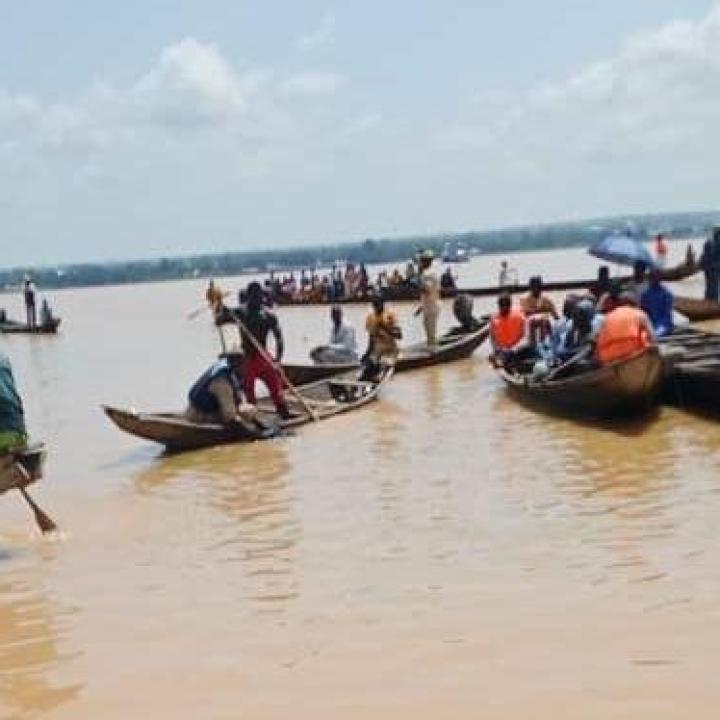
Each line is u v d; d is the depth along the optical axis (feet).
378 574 30.01
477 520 34.88
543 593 27.27
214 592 29.68
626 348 51.67
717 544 30.14
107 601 29.63
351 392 66.08
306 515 37.55
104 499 43.21
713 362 53.83
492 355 69.15
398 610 26.91
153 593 30.04
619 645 23.56
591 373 50.55
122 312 240.12
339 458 47.65
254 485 43.39
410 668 23.25
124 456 52.80
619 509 34.83
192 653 25.20
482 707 21.07
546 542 31.71
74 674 24.47
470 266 384.06
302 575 30.55
